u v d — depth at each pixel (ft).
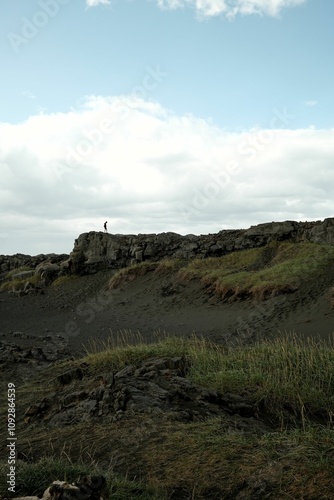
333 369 32.07
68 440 23.09
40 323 90.68
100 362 38.63
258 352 38.22
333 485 15.60
